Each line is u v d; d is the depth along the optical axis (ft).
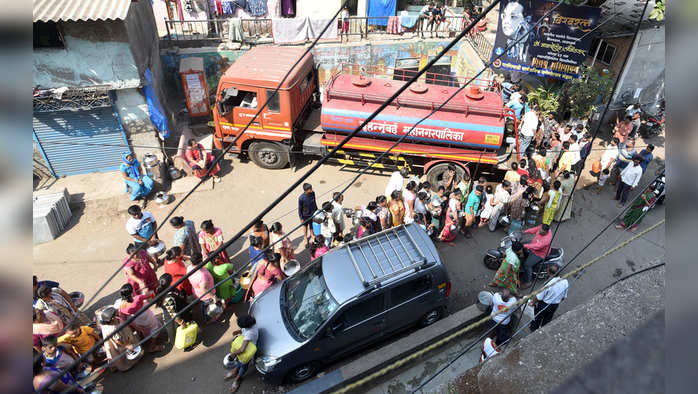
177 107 50.26
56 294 22.94
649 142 44.83
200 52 50.93
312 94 43.80
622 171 35.68
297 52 41.52
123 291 22.34
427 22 58.80
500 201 32.48
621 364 2.66
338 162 42.22
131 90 37.17
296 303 23.88
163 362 24.53
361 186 39.42
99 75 35.24
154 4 55.83
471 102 35.65
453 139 35.86
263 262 25.62
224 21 52.80
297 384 23.66
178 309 23.58
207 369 24.26
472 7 63.31
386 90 37.01
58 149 38.11
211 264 25.41
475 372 8.70
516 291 26.94
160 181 37.70
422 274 23.43
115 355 22.88
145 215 29.07
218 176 40.52
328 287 23.03
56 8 32.35
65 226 34.50
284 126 38.37
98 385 22.59
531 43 42.55
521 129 39.55
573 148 35.94
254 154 40.50
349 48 55.26
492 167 37.11
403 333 26.32
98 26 33.42
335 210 29.01
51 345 19.81
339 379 22.56
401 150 36.99
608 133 46.09
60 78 34.63
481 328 26.40
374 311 23.04
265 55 40.60
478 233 34.12
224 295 26.32
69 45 33.60
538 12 41.01
